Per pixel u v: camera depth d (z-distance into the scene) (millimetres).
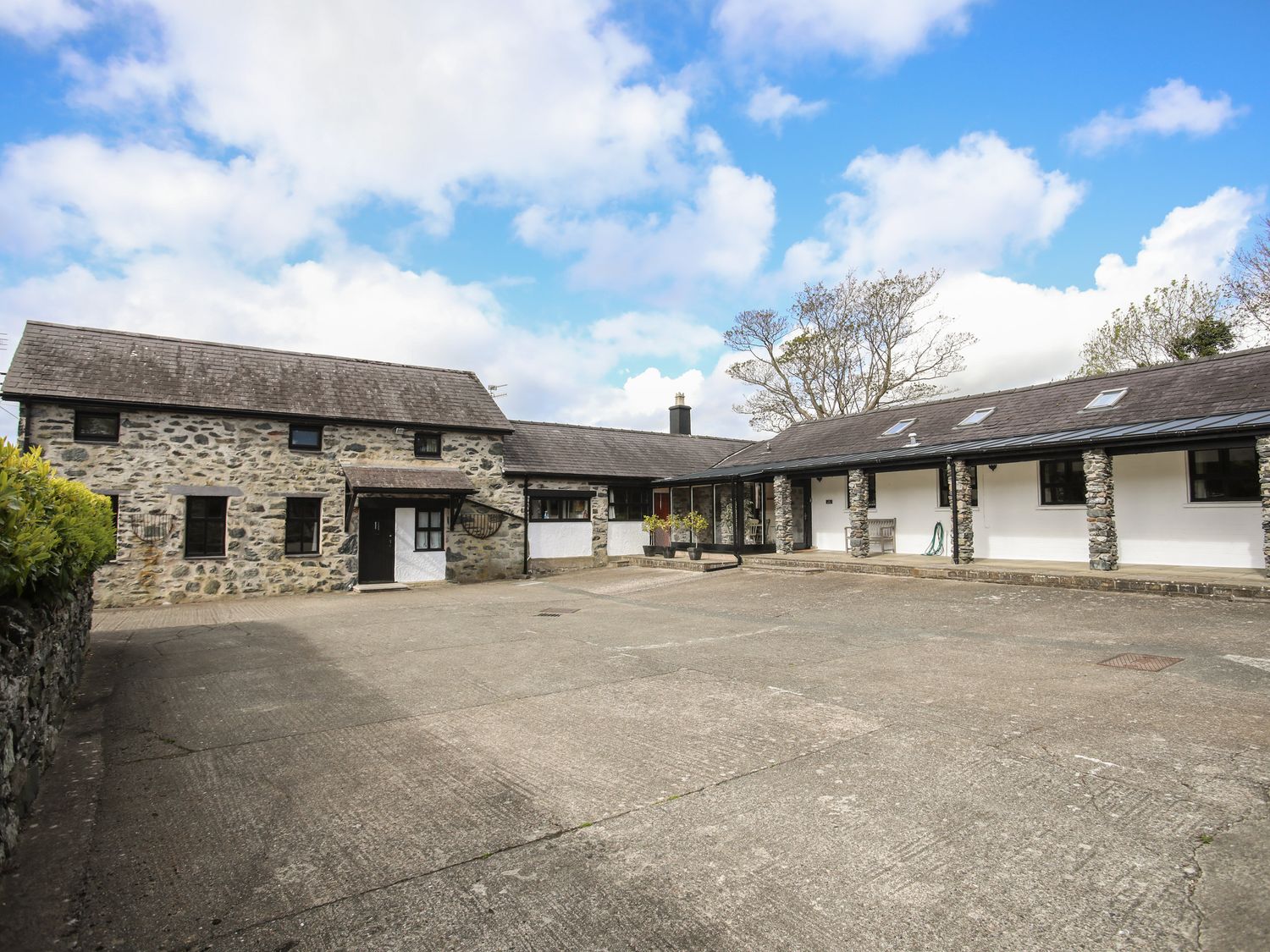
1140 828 3361
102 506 7457
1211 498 11945
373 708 5754
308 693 6277
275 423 15234
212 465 14477
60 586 4816
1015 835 3326
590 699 5957
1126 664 6504
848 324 27891
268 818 3664
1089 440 11516
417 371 18891
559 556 19641
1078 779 3963
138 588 13539
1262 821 3396
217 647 8625
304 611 12203
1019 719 5039
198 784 4129
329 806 3805
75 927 2678
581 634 9344
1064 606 9656
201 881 3033
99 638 9461
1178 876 2938
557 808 3744
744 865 3111
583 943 2574
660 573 17375
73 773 4328
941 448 14547
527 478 18953
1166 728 4742
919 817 3533
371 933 2646
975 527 15211
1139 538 12750
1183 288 23578
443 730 5133
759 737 4828
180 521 14023
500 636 9219
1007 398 16578
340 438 16078
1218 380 12555
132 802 3875
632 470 21406
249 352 16500
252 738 5000
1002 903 2777
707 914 2742
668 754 4535
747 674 6730
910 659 7113
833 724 5082
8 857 3166
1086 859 3096
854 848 3238
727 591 13352
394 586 16297
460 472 17453
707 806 3721
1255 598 9125
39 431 12852
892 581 12922
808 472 16609
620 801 3814
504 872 3084
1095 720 4957
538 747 4727
